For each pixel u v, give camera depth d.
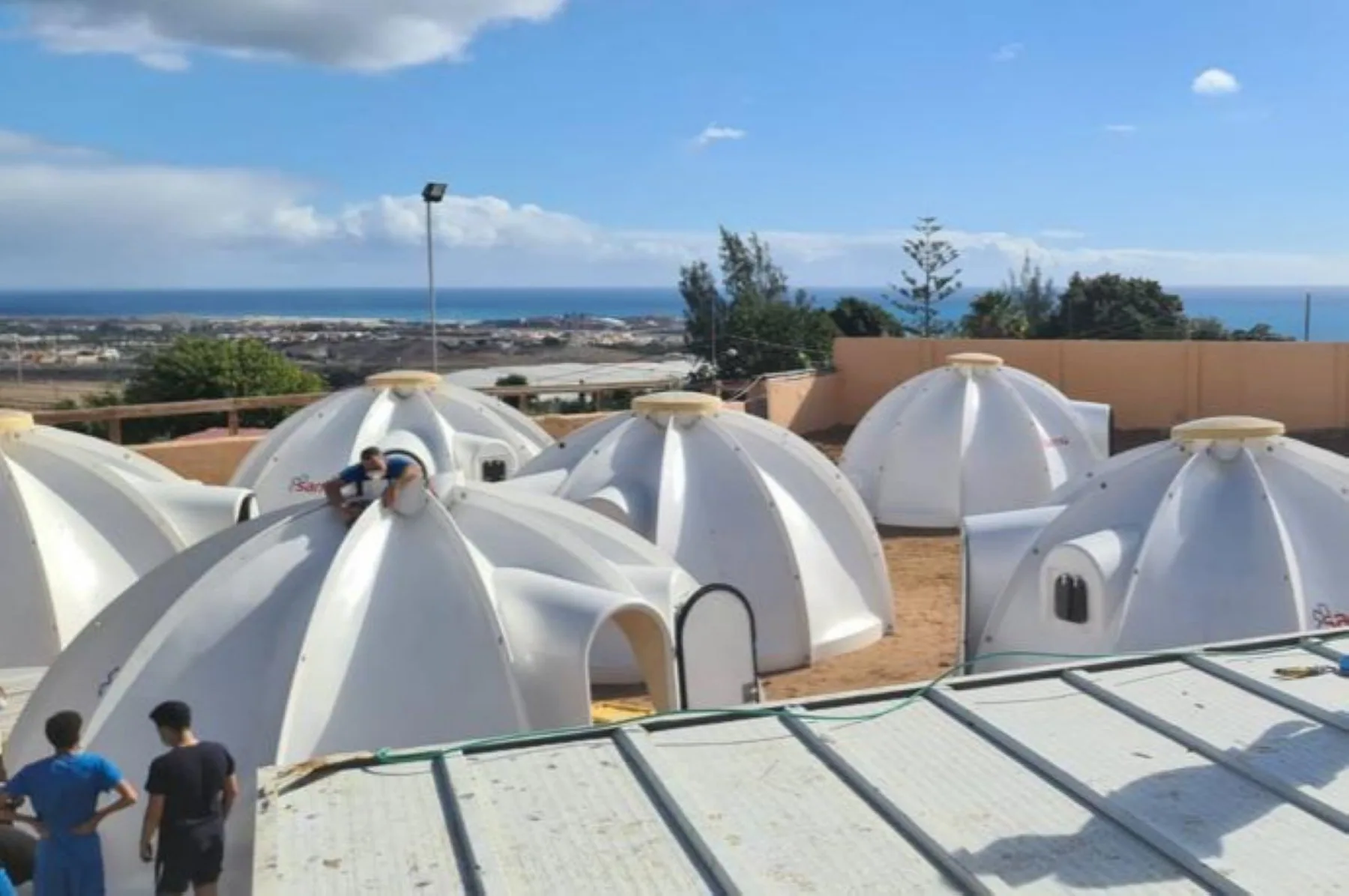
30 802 8.98
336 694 8.65
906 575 19.36
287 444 18.78
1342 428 28.53
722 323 48.72
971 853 4.64
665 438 15.28
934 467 22.44
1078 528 11.57
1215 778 5.23
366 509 9.50
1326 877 4.43
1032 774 5.34
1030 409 22.98
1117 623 10.60
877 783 5.22
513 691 8.89
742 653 10.85
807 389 32.66
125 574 13.59
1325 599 10.84
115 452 15.32
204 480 22.41
